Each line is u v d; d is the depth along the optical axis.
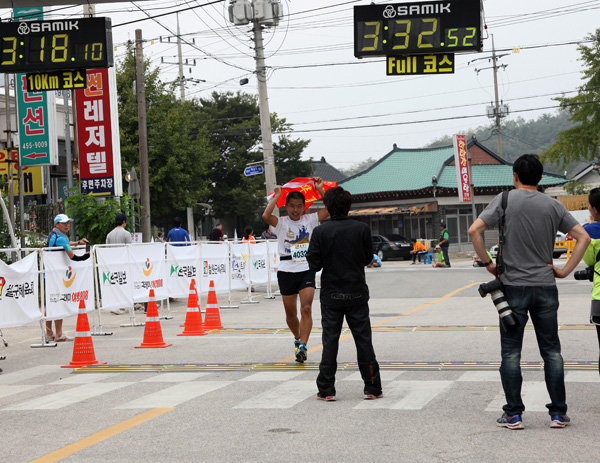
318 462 5.13
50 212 29.78
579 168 77.19
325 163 78.88
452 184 50.09
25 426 6.69
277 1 27.88
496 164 54.72
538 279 5.85
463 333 11.80
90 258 13.67
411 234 51.91
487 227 5.98
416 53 15.70
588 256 6.56
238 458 5.31
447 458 5.12
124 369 9.60
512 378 5.91
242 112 66.19
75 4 15.43
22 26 15.41
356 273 7.20
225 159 63.56
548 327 5.91
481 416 6.35
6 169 26.14
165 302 20.05
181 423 6.49
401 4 15.67
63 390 8.38
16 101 24.30
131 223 21.25
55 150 24.38
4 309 11.17
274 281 22.16
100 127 23.66
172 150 46.41
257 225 64.50
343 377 8.45
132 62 46.28
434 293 20.81
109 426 6.50
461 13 15.47
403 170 54.38
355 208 55.34
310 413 6.69
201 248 17.72
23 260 11.72
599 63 45.59
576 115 45.84
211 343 11.80
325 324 7.27
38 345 12.44
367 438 5.74
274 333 12.86
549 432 5.76
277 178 64.50
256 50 28.55
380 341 11.20
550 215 5.86
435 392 7.39
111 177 23.64
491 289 5.91
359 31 15.82
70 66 15.36
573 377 7.91
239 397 7.51
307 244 9.34
